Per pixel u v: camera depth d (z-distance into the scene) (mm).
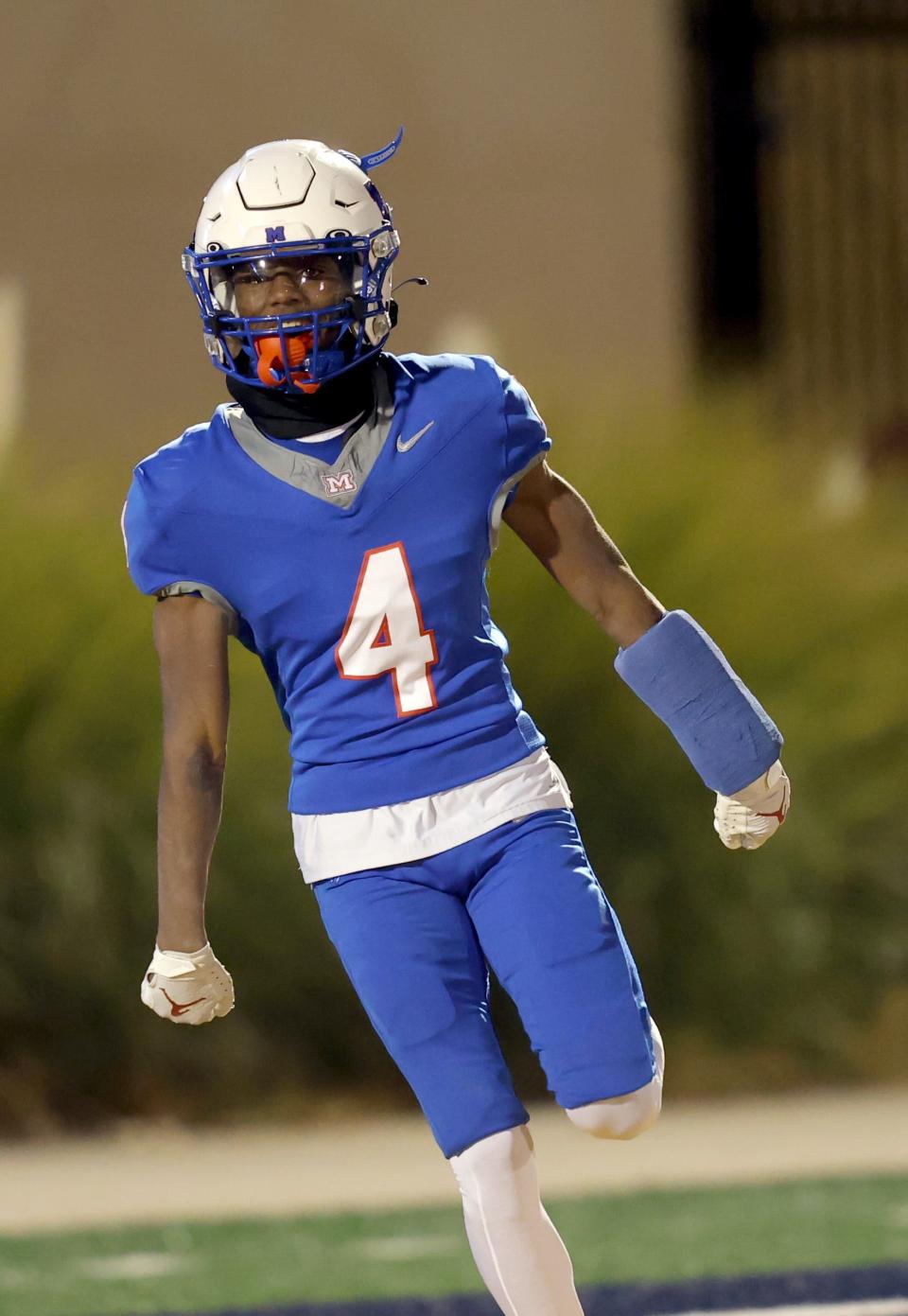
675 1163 22469
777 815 12562
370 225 11555
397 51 40844
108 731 27125
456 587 11633
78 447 32969
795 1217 19594
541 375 33438
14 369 33719
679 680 12258
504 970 11609
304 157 11531
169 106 40344
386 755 11648
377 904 11602
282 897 26750
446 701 11680
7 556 28109
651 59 41719
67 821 26547
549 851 11680
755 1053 27750
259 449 11492
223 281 11547
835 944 28422
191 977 11781
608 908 11805
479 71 41062
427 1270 18078
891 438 42188
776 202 43969
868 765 29469
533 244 41281
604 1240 18781
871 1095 26750
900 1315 15594
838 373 44219
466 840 11617
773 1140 23672
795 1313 15758
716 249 43062
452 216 41062
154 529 11547
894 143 44438
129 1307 16922
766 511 31406
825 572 30984
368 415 11570
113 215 40250
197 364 40344
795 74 44000
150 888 26594
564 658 28234
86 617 27906
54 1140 25344
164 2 40281
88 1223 20375
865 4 44000
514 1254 11125
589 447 31484
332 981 26984
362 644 11539
